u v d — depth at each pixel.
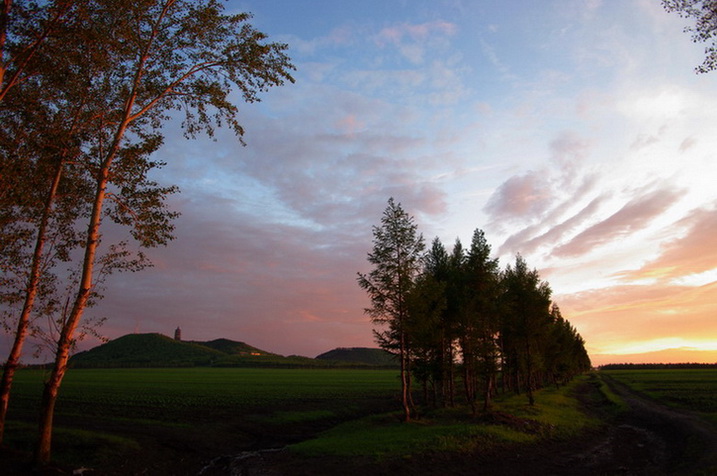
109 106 21.33
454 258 42.22
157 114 22.00
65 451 21.17
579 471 20.36
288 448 24.36
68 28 17.64
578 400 53.53
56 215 22.03
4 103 18.92
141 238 21.19
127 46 19.59
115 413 41.91
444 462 20.67
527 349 42.72
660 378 92.88
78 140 21.03
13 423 26.27
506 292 44.16
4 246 20.30
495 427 27.17
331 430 33.06
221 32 20.84
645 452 25.05
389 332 34.81
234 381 100.31
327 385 88.88
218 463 23.41
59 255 22.17
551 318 49.47
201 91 21.14
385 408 52.69
